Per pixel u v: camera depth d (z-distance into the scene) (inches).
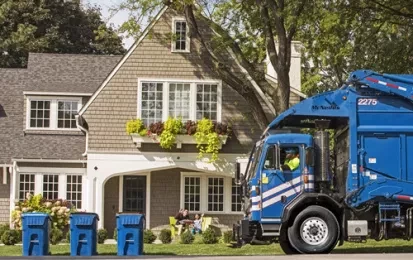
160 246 1135.6
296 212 843.4
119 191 1428.4
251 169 874.8
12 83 1563.7
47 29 2346.2
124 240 944.9
